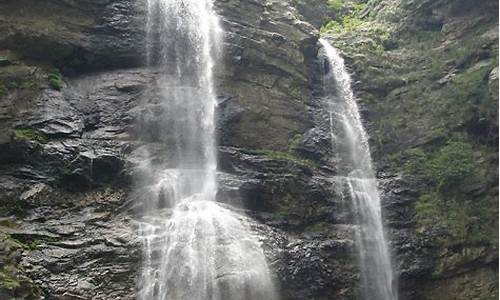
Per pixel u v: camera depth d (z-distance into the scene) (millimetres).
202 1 17250
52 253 11570
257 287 12953
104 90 14953
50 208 12500
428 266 15305
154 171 14047
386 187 16578
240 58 16766
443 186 16422
